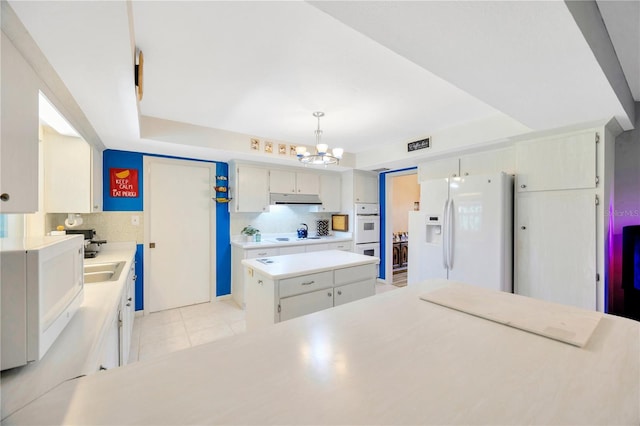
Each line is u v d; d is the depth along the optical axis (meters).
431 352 0.84
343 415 0.57
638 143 2.39
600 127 2.19
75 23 1.02
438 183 3.09
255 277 2.42
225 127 3.12
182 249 3.66
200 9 1.31
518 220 2.64
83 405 0.60
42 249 0.88
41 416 0.56
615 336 0.94
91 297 1.52
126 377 0.71
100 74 1.42
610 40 1.60
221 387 0.67
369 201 4.92
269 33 1.49
